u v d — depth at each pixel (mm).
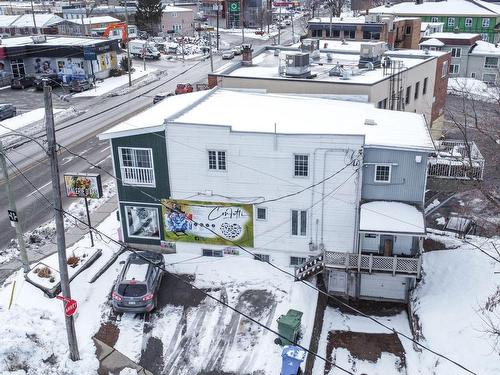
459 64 79188
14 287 24281
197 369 20828
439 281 26141
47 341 21375
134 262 24688
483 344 21156
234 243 26906
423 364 21891
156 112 29047
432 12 98688
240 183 25625
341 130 25516
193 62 85438
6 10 135750
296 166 24859
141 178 26547
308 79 35344
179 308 24031
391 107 37125
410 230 22969
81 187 26375
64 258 19031
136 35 103188
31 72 69312
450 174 29000
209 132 24875
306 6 172000
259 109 29516
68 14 109625
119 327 22875
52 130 17531
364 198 25172
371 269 24641
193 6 136250
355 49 50281
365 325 24750
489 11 95625
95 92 64188
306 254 26375
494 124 40500
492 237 31234
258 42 106500
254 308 23844
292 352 19891
